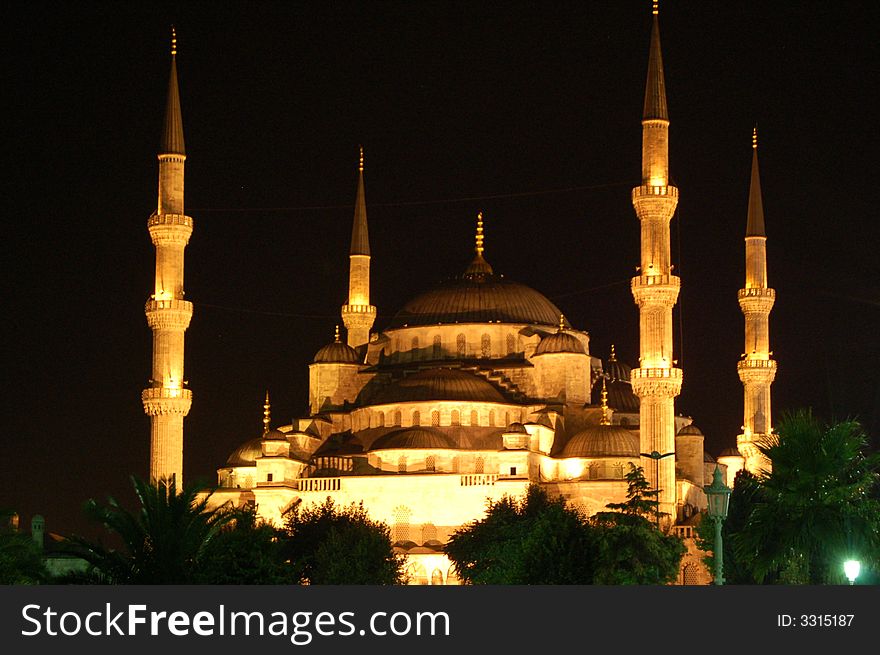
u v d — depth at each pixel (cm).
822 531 8694
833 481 8750
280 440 18562
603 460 18238
